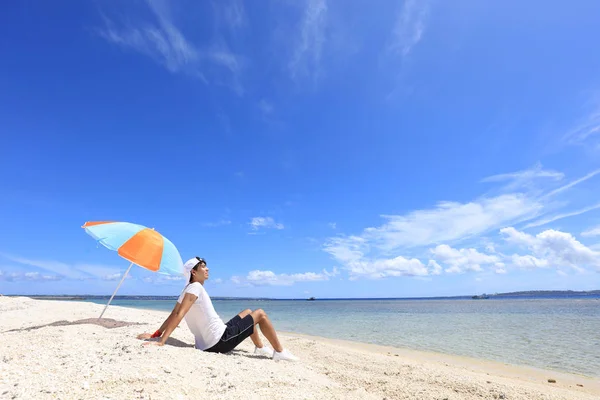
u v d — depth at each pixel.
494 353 9.79
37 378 2.77
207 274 4.91
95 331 5.29
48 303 11.03
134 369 3.20
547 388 5.18
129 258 5.43
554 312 32.62
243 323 4.81
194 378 3.26
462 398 4.10
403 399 3.96
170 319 4.72
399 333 15.05
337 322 22.12
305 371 4.46
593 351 10.08
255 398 2.98
